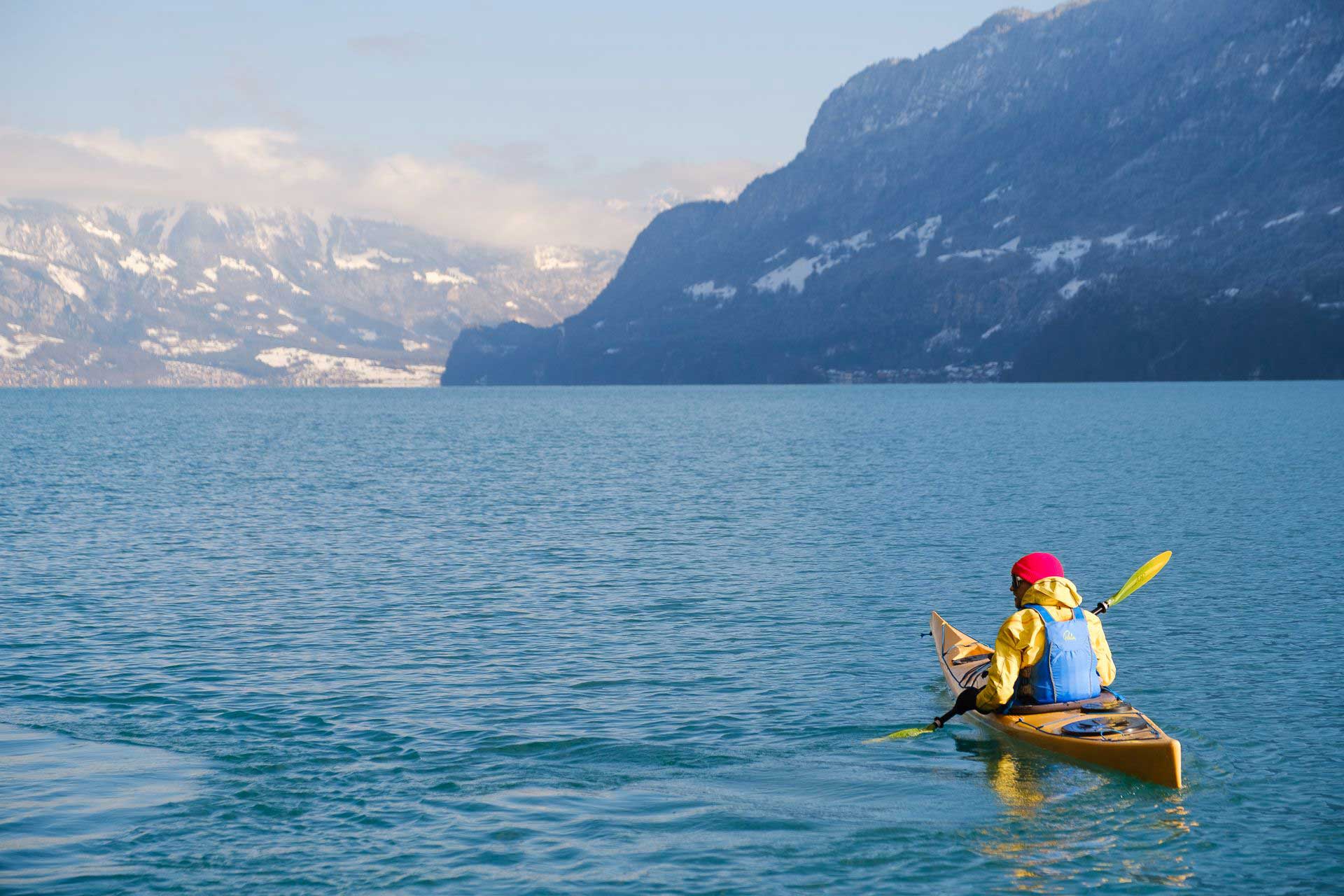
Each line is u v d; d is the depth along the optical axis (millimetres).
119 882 9430
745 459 60594
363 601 21359
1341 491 38719
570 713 14148
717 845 10203
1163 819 10688
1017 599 13320
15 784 11648
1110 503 36688
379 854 9992
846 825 10664
